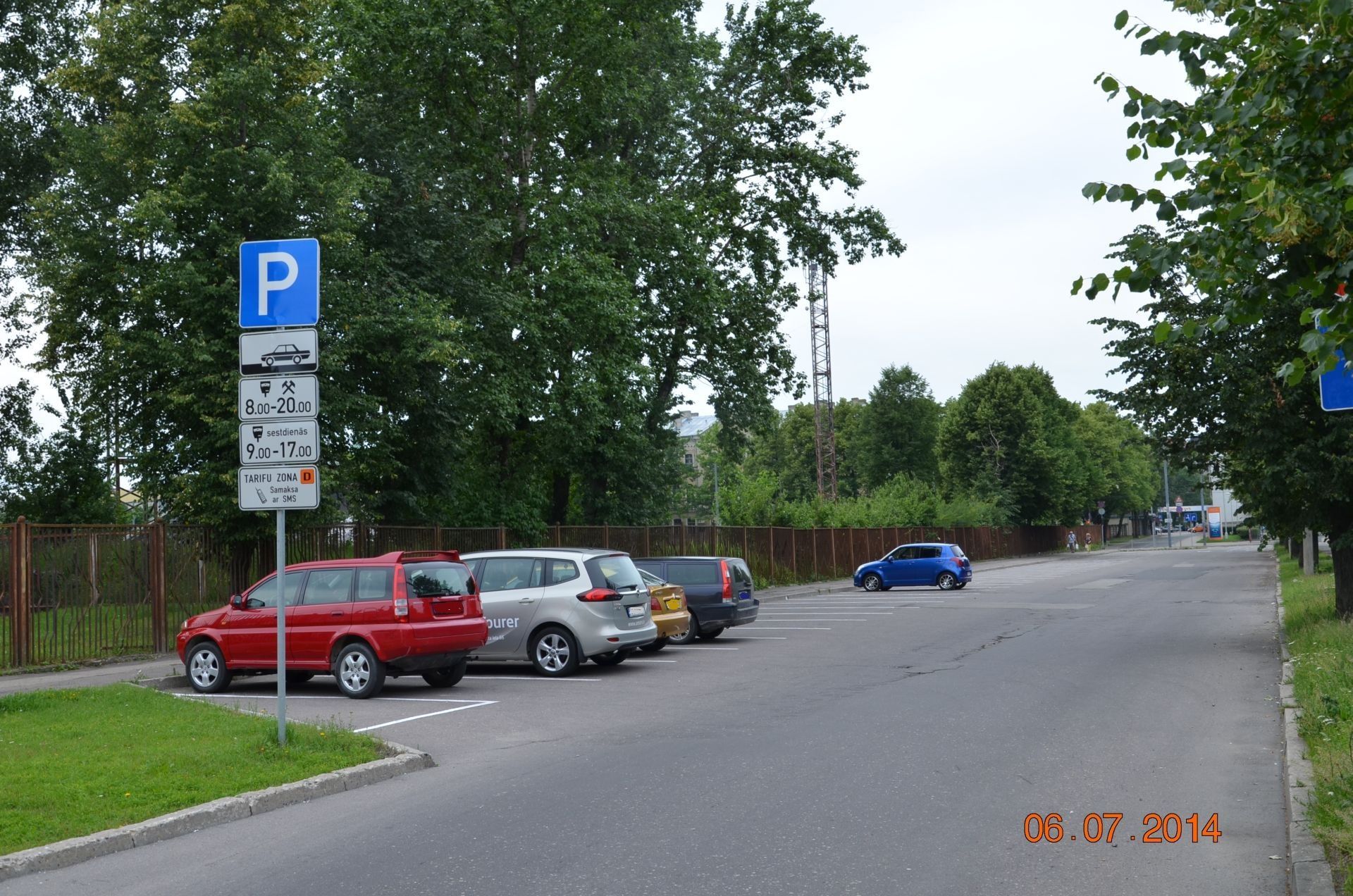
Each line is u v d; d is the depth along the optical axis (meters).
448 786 8.70
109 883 6.30
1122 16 5.71
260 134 21.34
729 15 36.66
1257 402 16.50
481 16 28.92
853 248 37.12
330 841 7.09
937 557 39.88
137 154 21.19
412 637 13.91
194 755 9.30
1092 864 6.25
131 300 20.69
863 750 9.69
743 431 39.22
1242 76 5.40
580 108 32.41
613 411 32.31
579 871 6.18
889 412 98.31
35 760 9.14
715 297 33.75
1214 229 5.56
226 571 20.62
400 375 24.17
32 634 16.64
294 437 9.91
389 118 27.28
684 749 9.96
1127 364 17.75
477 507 30.41
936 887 5.80
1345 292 5.07
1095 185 5.60
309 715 12.54
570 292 29.34
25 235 31.59
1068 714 11.51
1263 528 19.02
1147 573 47.94
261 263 10.45
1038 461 80.75
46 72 31.33
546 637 16.20
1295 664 14.53
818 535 47.72
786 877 5.98
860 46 36.16
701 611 21.28
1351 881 5.38
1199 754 9.38
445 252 26.83
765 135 36.41
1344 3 4.79
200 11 21.94
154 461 21.62
